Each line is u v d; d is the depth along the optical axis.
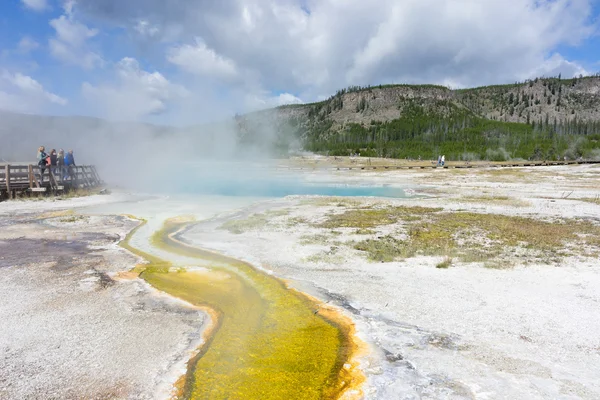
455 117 192.38
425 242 10.05
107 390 3.81
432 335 4.98
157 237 10.98
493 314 5.55
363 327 5.27
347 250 9.33
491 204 17.19
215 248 9.73
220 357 4.54
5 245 9.84
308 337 5.08
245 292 6.78
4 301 6.03
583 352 4.47
